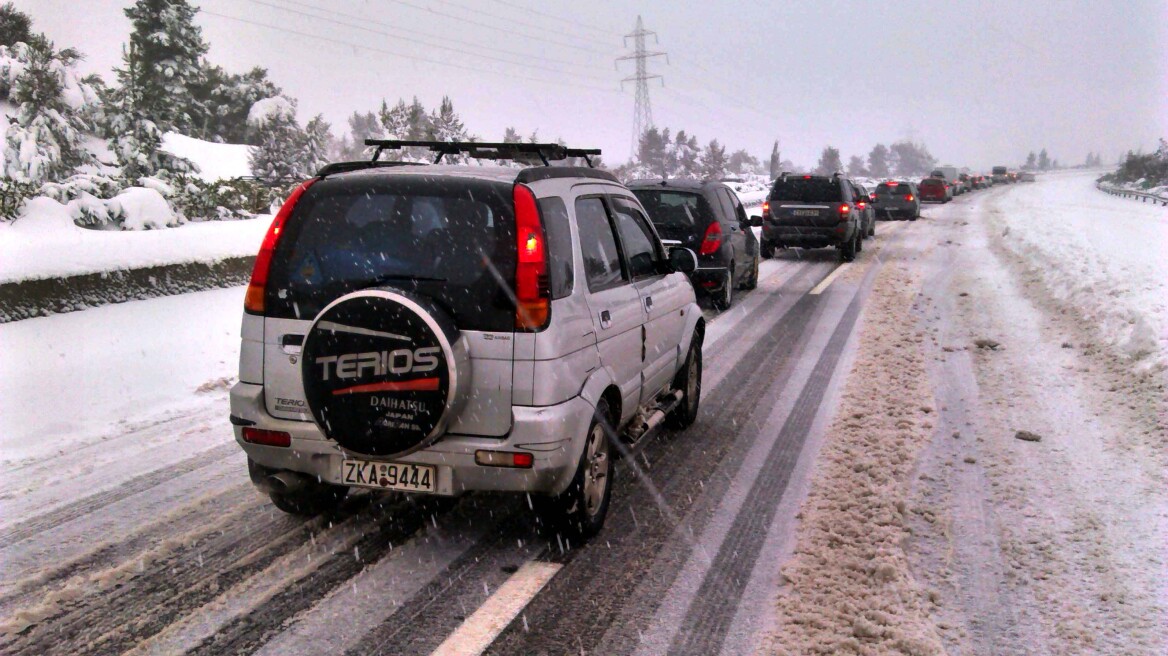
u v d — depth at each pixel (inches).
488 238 160.4
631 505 208.4
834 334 435.8
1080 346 392.8
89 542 179.6
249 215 743.1
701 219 489.4
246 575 166.6
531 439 158.7
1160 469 233.6
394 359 152.8
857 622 149.8
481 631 147.4
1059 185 4116.6
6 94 1375.5
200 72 2160.4
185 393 297.1
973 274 685.3
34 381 277.3
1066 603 163.0
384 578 166.7
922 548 186.1
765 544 186.2
